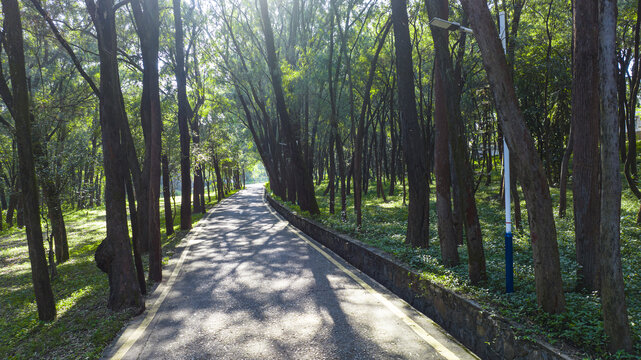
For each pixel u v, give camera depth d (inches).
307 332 203.8
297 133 785.6
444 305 203.6
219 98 1018.7
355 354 175.8
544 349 134.5
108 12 279.4
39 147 450.9
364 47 780.6
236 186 3221.0
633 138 611.8
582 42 246.7
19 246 772.6
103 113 277.7
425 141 802.2
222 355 181.9
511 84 162.6
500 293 198.5
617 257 128.4
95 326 232.4
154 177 344.2
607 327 131.0
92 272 441.7
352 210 888.3
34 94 551.5
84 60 677.9
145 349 194.5
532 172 162.1
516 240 452.4
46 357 195.8
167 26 764.0
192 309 254.1
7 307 335.6
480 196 887.7
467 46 708.0
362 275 323.3
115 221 268.5
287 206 893.2
